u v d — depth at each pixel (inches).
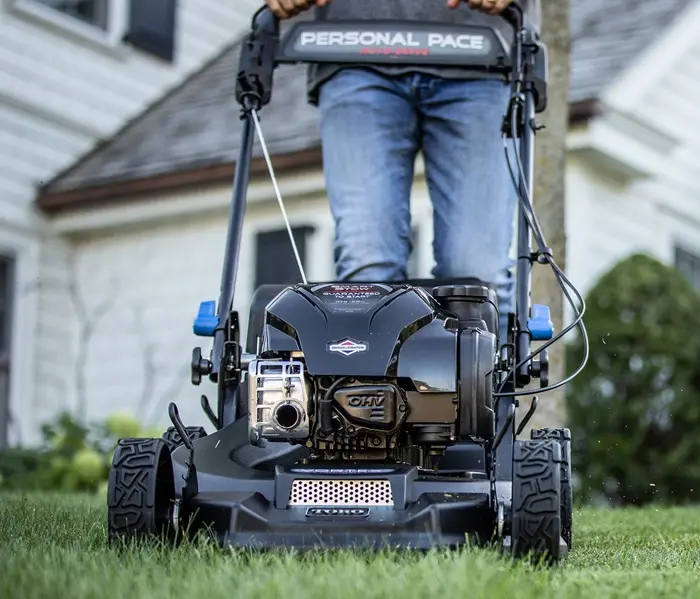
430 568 132.3
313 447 165.0
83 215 593.0
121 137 617.0
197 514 156.5
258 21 211.2
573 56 539.8
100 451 476.4
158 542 152.5
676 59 557.0
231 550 146.7
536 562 150.3
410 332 162.9
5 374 579.8
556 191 312.8
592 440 420.8
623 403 422.6
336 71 214.8
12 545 159.3
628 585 133.9
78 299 606.9
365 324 161.6
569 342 435.5
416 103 215.8
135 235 598.9
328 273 547.2
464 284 191.9
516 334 179.0
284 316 163.8
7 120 584.7
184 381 583.2
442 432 161.9
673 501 408.2
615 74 509.0
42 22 593.3
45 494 387.5
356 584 122.3
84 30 609.0
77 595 117.9
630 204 544.4
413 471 160.1
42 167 596.7
